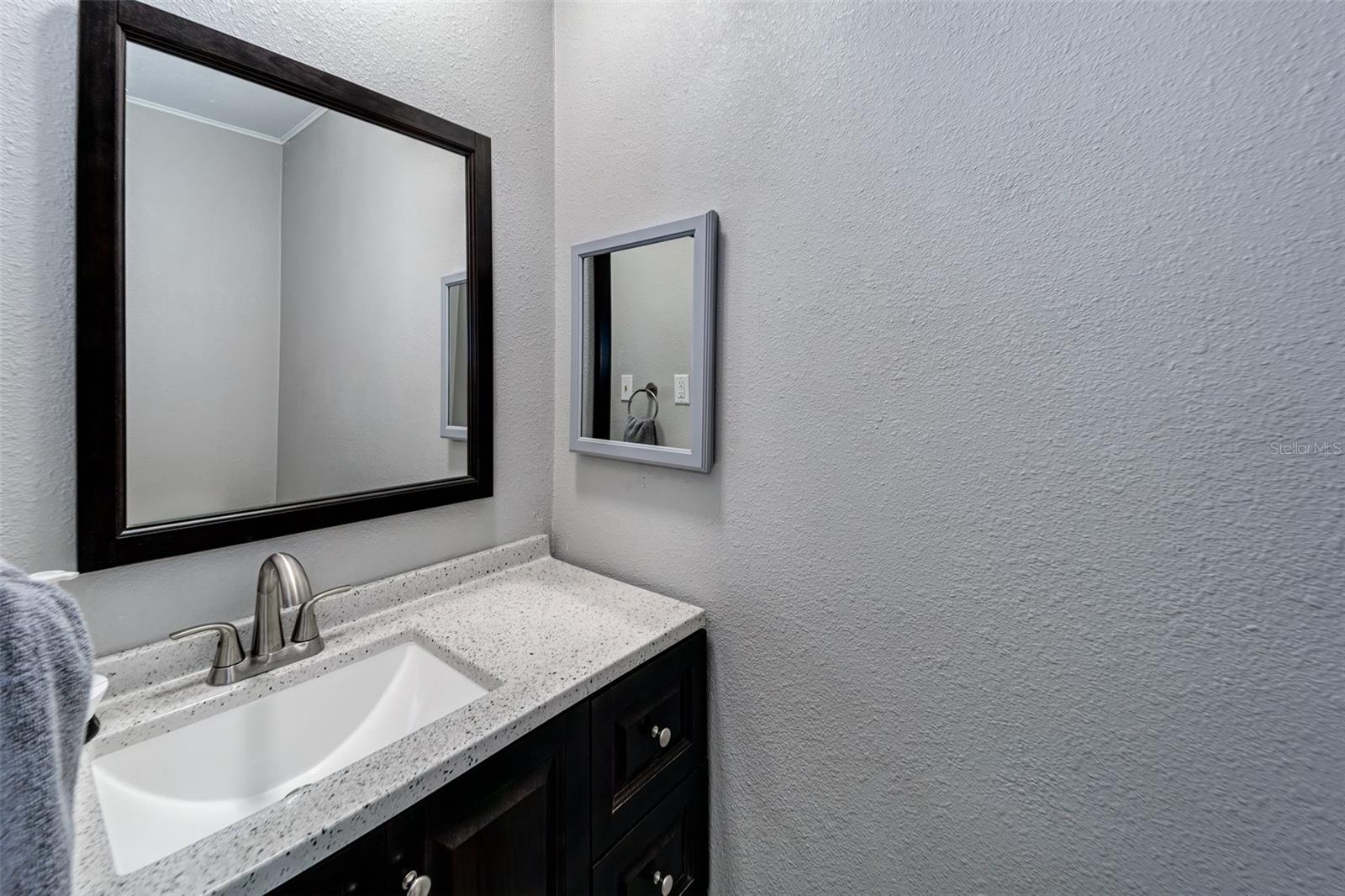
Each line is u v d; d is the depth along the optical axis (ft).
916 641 2.84
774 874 3.44
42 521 2.36
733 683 3.58
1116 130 2.21
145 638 2.66
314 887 1.84
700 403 3.50
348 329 3.35
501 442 4.23
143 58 2.55
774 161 3.22
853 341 2.97
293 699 2.84
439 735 2.34
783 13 3.16
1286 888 2.00
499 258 4.10
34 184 2.30
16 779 1.29
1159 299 2.15
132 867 2.11
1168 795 2.21
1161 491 2.18
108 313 2.45
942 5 2.61
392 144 3.50
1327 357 1.87
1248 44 1.96
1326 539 1.89
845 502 3.05
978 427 2.60
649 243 3.78
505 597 3.84
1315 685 1.93
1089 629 2.36
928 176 2.69
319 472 3.26
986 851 2.67
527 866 2.54
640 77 3.85
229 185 2.85
